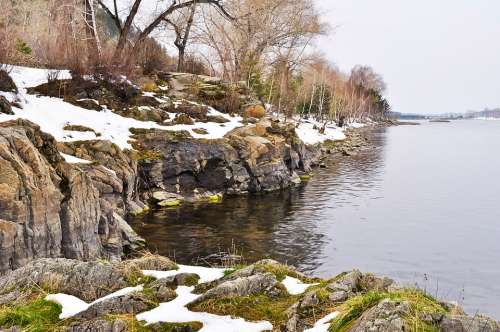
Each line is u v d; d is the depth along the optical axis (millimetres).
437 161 44062
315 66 70938
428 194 26922
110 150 19547
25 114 19297
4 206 10539
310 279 6383
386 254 15828
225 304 5309
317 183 29844
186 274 6312
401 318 4121
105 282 6230
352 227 19203
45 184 11609
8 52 21312
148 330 4957
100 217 13844
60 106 22062
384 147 58719
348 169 36938
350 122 99812
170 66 37219
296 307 5137
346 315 4570
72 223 12352
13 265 10617
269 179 26844
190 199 23078
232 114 30812
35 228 11148
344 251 15992
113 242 13836
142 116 24672
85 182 13273
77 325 5113
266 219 20031
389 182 30828
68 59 24938
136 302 5488
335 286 5570
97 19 32781
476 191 28078
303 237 17516
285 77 58250
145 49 32312
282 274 6305
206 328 4910
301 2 44312
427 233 18562
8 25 24609
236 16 36031
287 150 29875
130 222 18484
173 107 27234
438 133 98812
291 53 51844
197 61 40469
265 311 5199
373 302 4648
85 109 23109
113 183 17594
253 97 36531
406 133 94250
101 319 5125
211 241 16484
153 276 6422
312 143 44344
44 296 5945
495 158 47562
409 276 13875
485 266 14828
